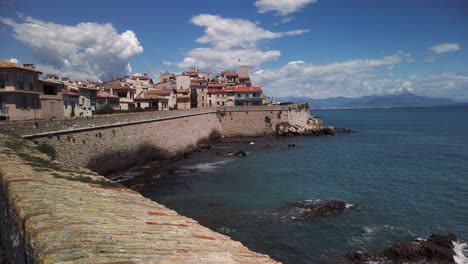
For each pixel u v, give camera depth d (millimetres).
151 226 8109
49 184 10789
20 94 45906
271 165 56875
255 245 25750
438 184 43156
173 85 122188
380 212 32281
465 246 24516
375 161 60531
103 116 46844
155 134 60875
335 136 102625
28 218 6738
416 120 195125
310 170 52656
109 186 13562
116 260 4914
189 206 35094
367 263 22609
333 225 29188
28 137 33875
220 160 62188
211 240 8250
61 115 57188
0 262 9914
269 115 101875
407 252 22906
